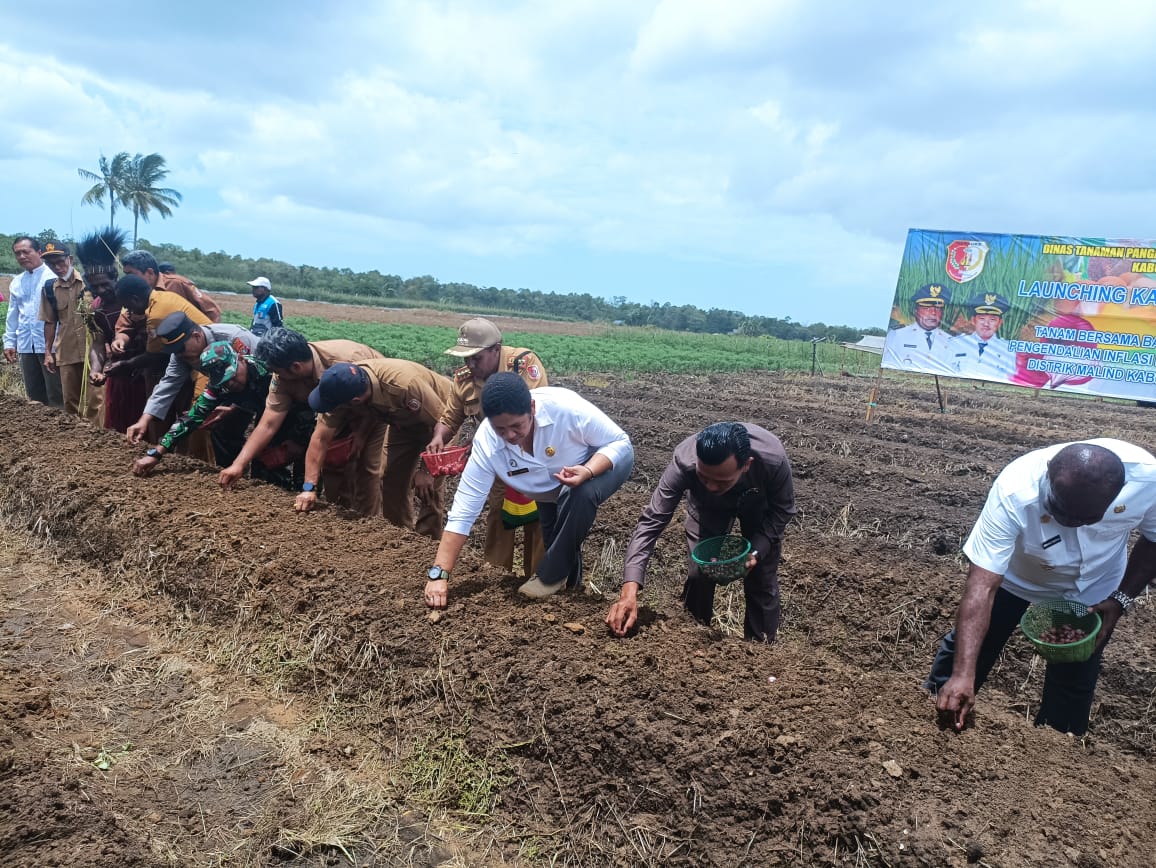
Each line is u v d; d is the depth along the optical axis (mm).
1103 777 3180
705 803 3021
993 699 5031
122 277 6824
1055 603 3736
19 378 12953
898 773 2949
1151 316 10781
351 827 3258
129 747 3721
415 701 3824
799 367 29734
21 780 3197
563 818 3264
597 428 3977
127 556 5422
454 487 8273
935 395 20016
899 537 7258
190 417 6090
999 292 11891
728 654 3764
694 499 4715
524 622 3992
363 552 4914
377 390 5484
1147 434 14625
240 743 3824
